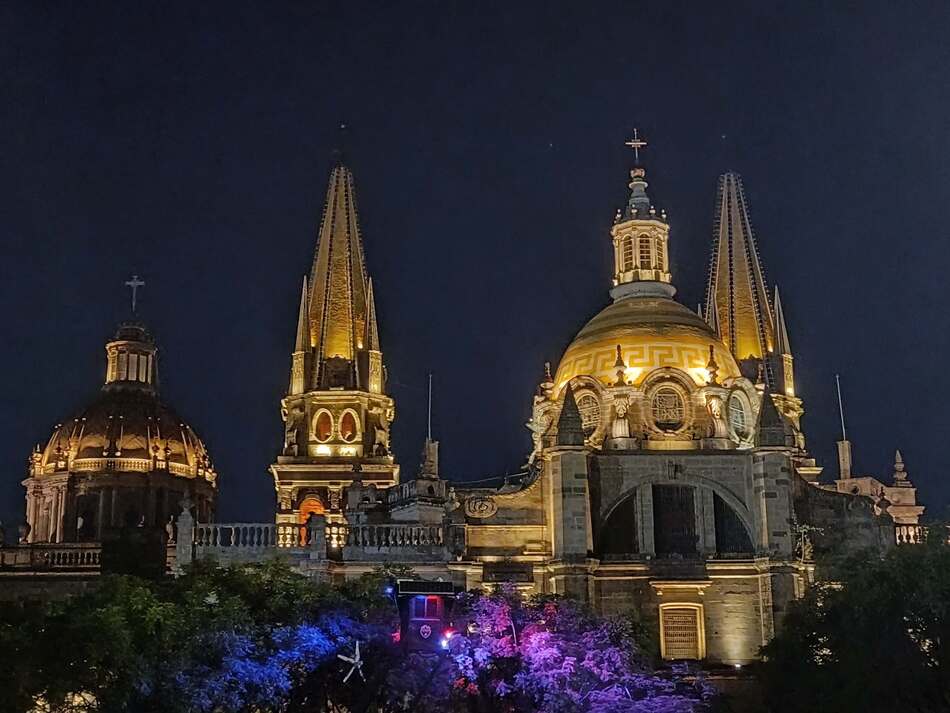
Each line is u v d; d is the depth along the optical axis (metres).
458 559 70.19
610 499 75.25
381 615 51.25
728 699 66.38
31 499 110.38
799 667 56.66
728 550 75.44
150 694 42.28
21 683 38.69
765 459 74.62
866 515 77.00
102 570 68.94
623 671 54.09
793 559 72.62
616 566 72.88
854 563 56.81
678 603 72.94
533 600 57.97
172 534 73.75
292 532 69.94
